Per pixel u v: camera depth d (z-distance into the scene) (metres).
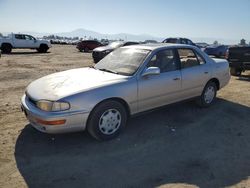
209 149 4.64
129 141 4.85
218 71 6.82
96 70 5.52
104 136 4.74
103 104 4.60
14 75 11.55
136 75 5.04
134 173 3.85
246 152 4.56
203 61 6.52
